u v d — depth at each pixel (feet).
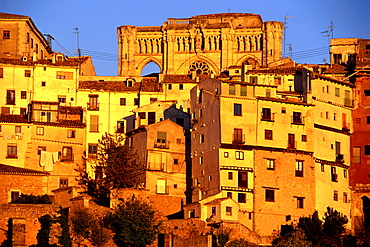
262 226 553.64
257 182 560.61
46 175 588.91
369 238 549.54
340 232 535.60
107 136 609.83
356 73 631.97
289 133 580.71
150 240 500.33
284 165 571.28
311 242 521.24
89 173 614.34
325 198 588.50
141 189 549.95
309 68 636.07
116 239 504.02
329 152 601.62
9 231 491.72
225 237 501.15
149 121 641.40
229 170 558.56
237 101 573.74
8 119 612.29
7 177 575.79
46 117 622.95
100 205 538.06
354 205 607.37
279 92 602.44
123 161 573.33
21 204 500.33
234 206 532.73
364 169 611.88
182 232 515.09
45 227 491.72
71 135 622.13
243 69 653.30
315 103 599.57
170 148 599.57
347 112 624.59
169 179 592.19
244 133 570.05
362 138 618.03
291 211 564.30
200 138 584.81
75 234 500.74
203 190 571.28
